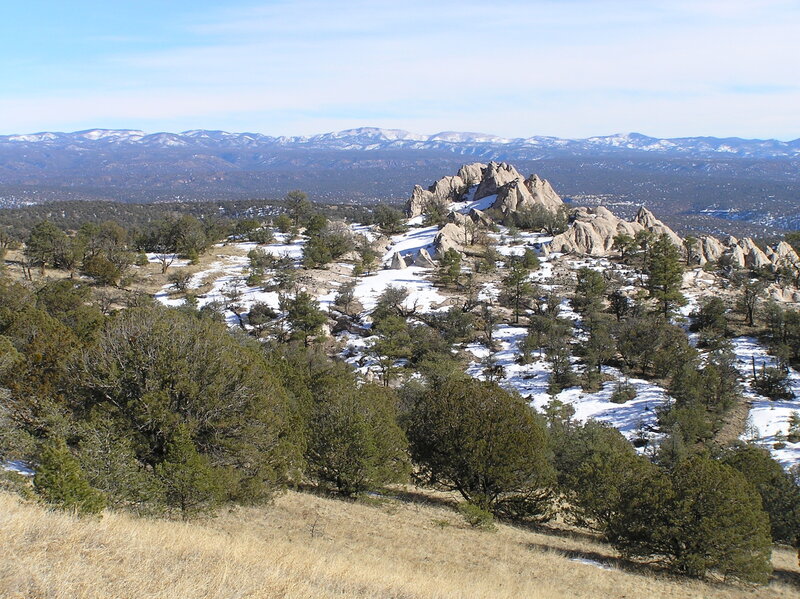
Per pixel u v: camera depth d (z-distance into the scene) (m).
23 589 11.65
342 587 16.20
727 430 73.94
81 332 46.88
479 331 104.75
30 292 76.06
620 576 28.80
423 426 40.59
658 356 88.56
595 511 35.59
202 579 13.91
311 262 130.25
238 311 104.06
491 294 117.19
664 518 31.53
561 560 30.03
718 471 31.64
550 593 23.25
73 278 111.25
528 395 83.38
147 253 142.62
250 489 28.44
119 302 102.00
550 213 159.50
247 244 155.12
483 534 33.06
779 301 117.00
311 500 34.91
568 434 57.34
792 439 70.12
